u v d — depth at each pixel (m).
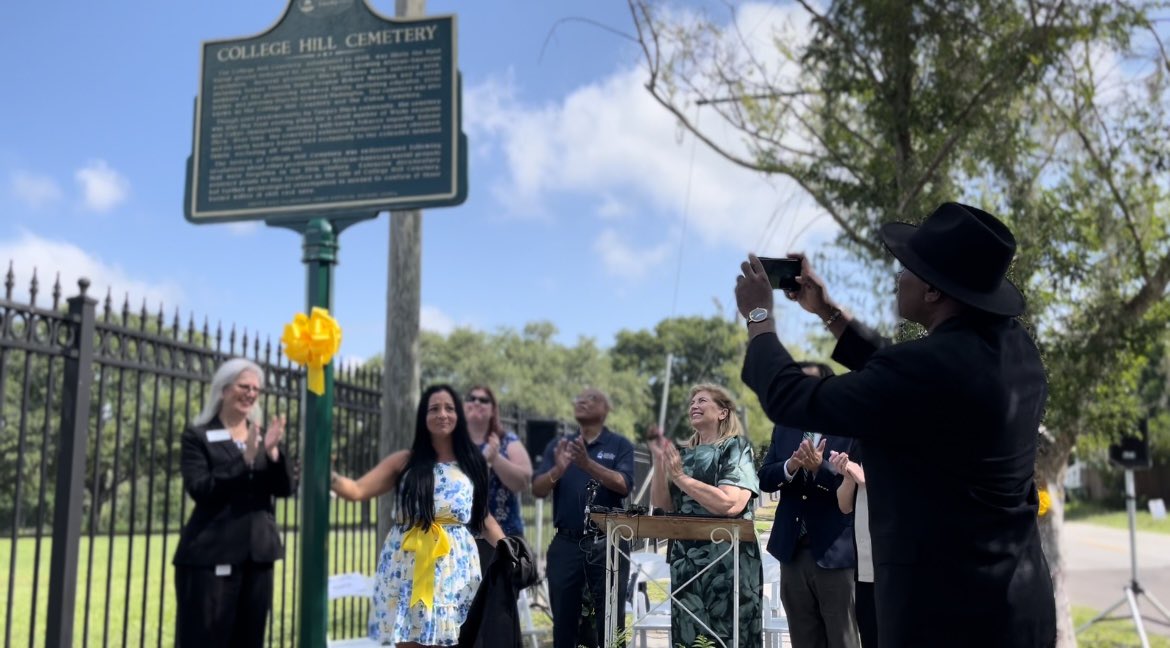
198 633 4.82
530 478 6.72
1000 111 7.84
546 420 9.95
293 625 6.77
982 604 2.42
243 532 4.98
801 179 9.08
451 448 5.38
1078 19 7.86
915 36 8.15
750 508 5.38
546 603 9.44
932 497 2.48
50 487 20.81
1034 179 8.09
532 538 12.74
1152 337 8.41
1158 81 8.19
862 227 8.58
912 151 8.34
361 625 9.57
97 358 5.57
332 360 5.46
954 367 2.44
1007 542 2.46
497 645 4.91
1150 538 30.05
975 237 2.57
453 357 68.94
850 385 2.53
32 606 5.25
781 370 2.68
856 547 4.72
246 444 5.02
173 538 16.53
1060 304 8.31
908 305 2.74
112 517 5.84
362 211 5.64
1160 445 29.23
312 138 5.76
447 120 5.65
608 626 5.04
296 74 5.82
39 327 5.30
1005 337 2.62
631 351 70.06
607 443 6.49
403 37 5.72
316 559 5.33
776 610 6.35
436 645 4.88
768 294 2.87
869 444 2.64
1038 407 2.62
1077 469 46.34
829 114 8.80
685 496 5.48
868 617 4.64
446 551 5.02
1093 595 15.54
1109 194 8.37
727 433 5.57
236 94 5.84
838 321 3.26
